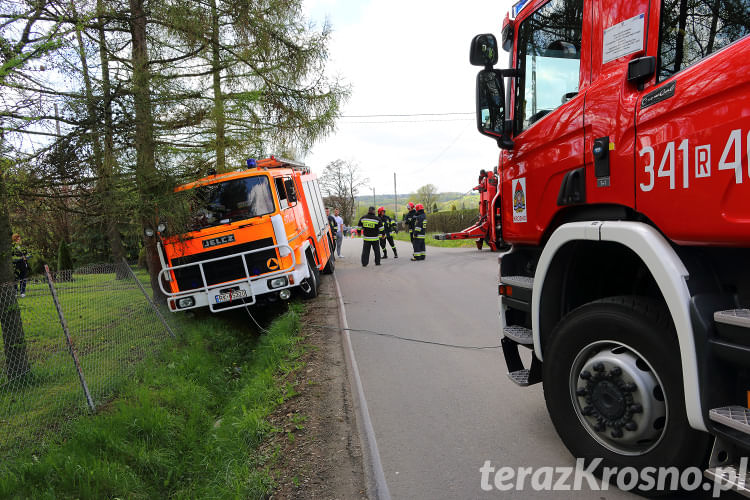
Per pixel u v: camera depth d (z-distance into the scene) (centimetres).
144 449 406
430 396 426
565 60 292
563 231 274
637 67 231
